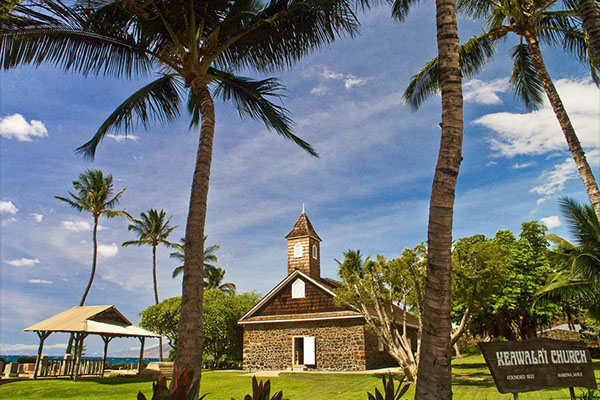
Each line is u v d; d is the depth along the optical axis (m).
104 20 9.00
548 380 7.37
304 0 8.86
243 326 33.44
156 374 24.41
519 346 7.43
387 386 4.33
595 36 9.30
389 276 18.08
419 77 16.72
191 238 7.33
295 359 28.09
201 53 9.15
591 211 17.20
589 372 7.75
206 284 53.34
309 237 31.30
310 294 28.62
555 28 13.80
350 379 20.34
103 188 37.28
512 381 7.09
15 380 20.86
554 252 21.05
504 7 13.85
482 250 17.09
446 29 5.58
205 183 7.84
